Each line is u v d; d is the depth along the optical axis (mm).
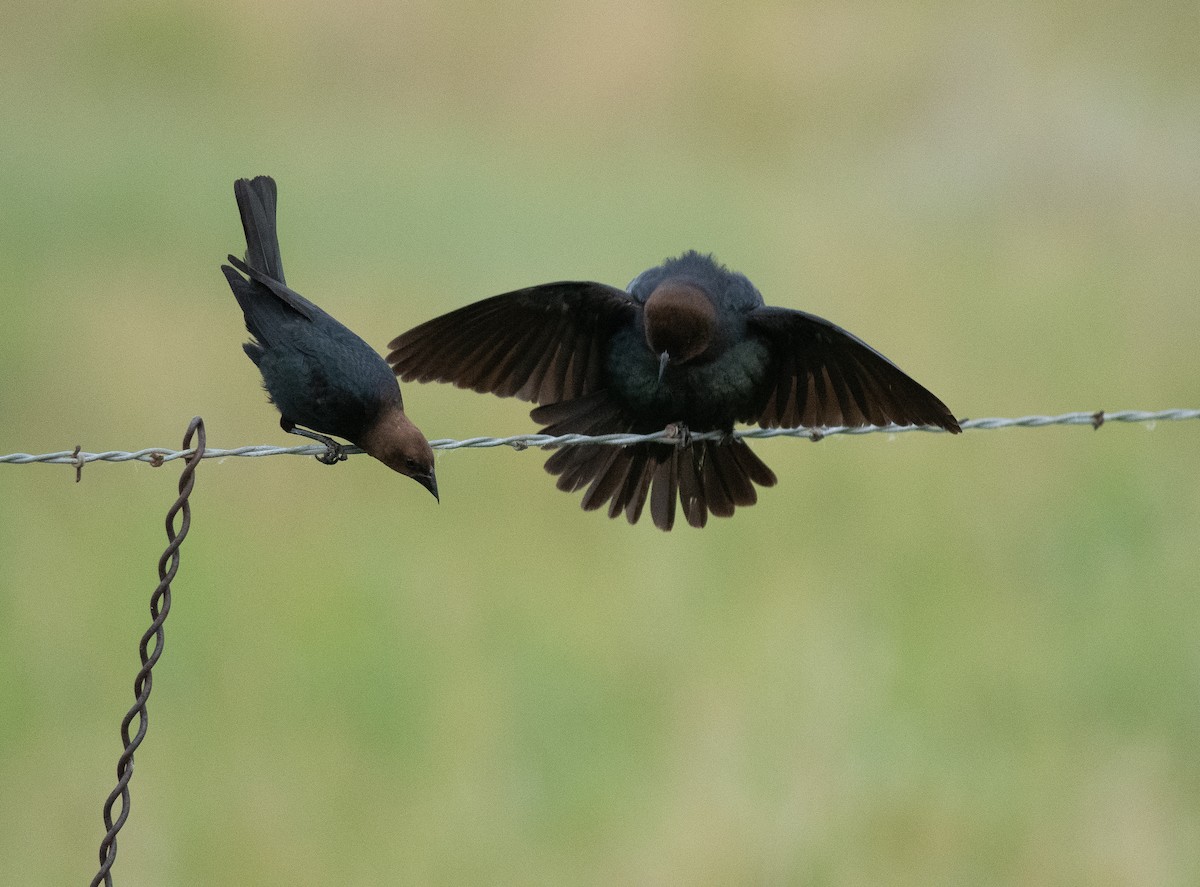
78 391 16312
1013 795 11094
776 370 8414
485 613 12797
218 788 10883
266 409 16125
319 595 12859
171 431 15516
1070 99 29109
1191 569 13734
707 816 10656
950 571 13719
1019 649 12680
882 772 11188
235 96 32719
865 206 26234
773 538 14203
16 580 12773
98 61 34000
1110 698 12109
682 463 8727
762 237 24250
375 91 33719
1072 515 14656
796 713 11555
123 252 21734
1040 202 25406
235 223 23828
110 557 13219
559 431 8594
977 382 17625
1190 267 21828
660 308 7938
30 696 11578
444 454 15547
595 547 13953
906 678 12203
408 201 26109
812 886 10391
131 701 11609
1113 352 18578
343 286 20438
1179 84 29375
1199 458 15789
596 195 26938
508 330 8367
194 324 18562
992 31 32281
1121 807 10984
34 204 24219
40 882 10086
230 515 14258
